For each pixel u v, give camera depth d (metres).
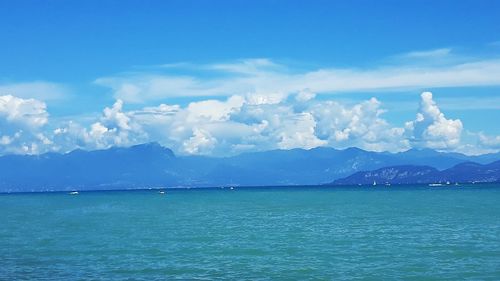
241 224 78.25
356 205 127.00
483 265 40.03
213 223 80.94
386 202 139.62
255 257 46.25
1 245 56.00
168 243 56.38
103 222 85.81
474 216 81.75
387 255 45.50
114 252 50.12
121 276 38.84
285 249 50.56
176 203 165.88
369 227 68.75
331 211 105.00
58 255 48.62
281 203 149.50
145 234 65.31
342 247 50.97
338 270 39.59
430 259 43.03
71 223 84.50
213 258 46.12
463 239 54.22
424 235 58.34
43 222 87.56
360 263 42.16
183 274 39.38
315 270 39.81
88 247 53.75
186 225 77.94
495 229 62.16
